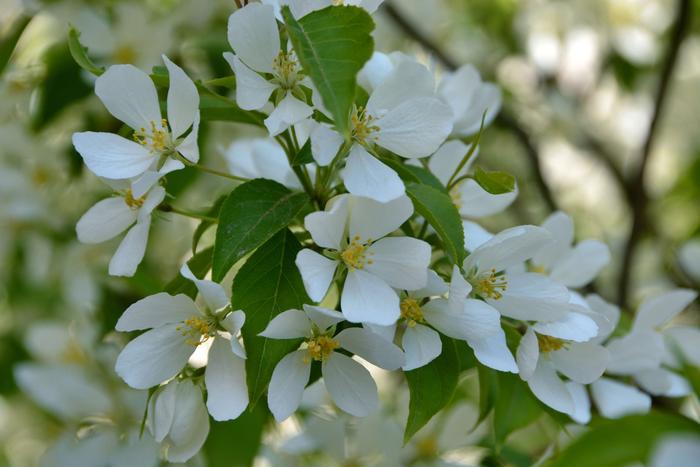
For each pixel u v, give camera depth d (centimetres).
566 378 57
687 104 124
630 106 115
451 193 59
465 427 66
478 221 84
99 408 68
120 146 54
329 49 50
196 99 53
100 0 75
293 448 66
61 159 77
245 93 53
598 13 104
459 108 60
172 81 53
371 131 53
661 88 89
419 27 101
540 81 106
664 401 69
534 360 53
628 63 103
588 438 50
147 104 54
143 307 52
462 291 51
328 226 52
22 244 78
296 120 52
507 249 53
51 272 79
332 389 52
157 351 53
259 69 53
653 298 59
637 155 100
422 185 54
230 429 62
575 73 107
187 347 53
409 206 52
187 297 52
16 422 82
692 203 101
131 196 54
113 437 67
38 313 81
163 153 53
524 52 106
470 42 107
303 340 52
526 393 58
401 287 52
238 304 52
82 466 67
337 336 52
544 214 98
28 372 70
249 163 62
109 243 77
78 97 72
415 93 54
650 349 58
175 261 78
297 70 53
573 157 114
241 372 52
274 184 54
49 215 77
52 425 81
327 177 54
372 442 66
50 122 72
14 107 75
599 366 55
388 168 52
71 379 69
